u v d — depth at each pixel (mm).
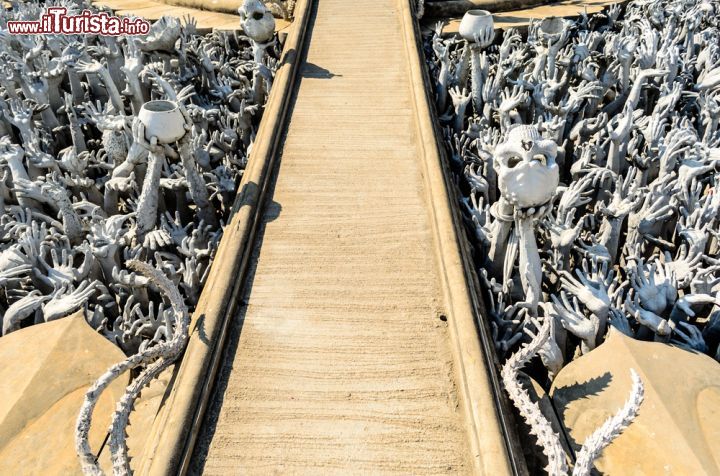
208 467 5785
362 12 17219
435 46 13961
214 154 12250
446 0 19062
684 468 5504
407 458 5809
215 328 6930
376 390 6516
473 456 5672
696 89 14125
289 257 8484
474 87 13266
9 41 16484
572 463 5828
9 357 7055
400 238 8844
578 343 7809
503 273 8172
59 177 11062
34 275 8523
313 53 14906
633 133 11836
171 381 6496
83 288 8344
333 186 10016
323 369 6781
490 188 10930
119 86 15570
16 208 10484
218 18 18859
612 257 9375
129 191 11039
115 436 5395
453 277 7605
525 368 7746
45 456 5996
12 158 10688
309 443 5973
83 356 7047
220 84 15039
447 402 6355
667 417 5906
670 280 7934
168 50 14477
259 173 9820
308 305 7676
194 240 9461
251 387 6578
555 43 13453
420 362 6840
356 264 8352
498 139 11109
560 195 10391
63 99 15016
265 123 11406
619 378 6496
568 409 6406
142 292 8617
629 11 18750
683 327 7730
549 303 7480
